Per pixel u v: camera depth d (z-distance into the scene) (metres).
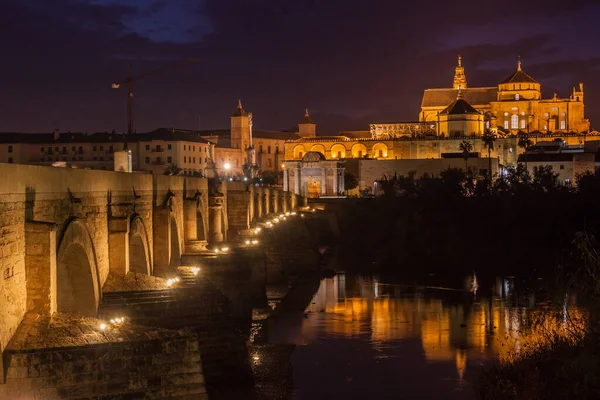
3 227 26.00
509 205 166.88
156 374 26.81
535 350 55.28
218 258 65.81
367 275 121.31
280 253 110.94
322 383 53.78
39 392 25.22
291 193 186.12
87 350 25.97
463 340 69.31
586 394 42.88
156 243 54.28
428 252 157.75
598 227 148.00
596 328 48.88
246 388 43.97
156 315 40.41
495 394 48.78
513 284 108.31
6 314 26.03
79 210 36.19
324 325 76.19
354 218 193.00
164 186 58.06
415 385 53.88
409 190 198.00
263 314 74.88
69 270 36.84
